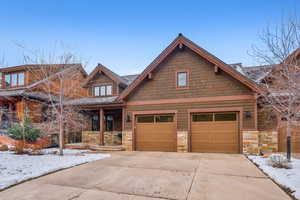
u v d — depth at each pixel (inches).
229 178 209.2
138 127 460.8
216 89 404.8
